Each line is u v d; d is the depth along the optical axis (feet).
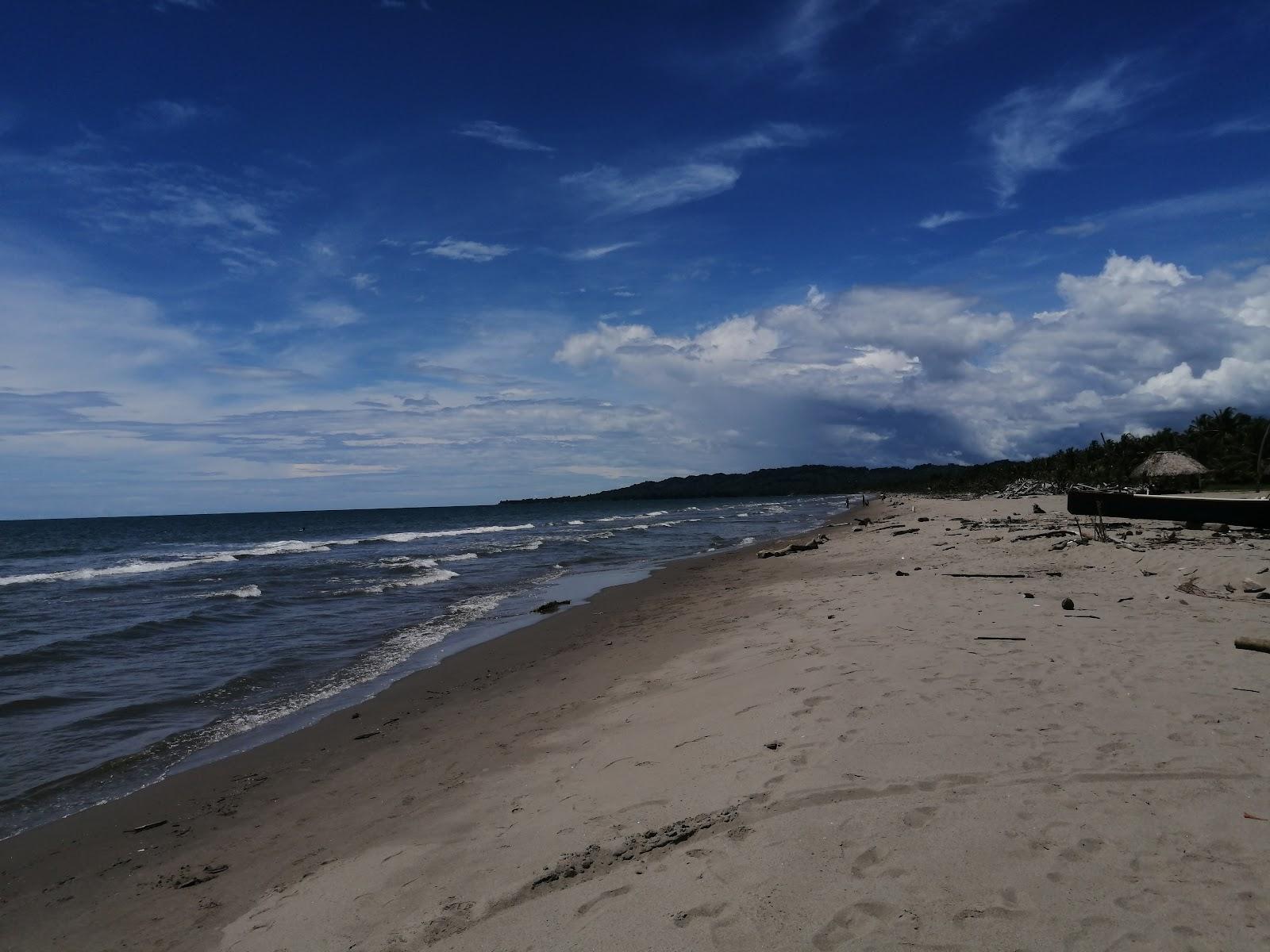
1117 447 225.56
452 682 32.27
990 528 82.43
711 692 23.52
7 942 13.73
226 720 27.86
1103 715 17.38
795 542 90.12
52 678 34.14
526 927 11.12
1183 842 11.51
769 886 11.05
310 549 129.70
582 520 252.83
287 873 15.24
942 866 11.14
